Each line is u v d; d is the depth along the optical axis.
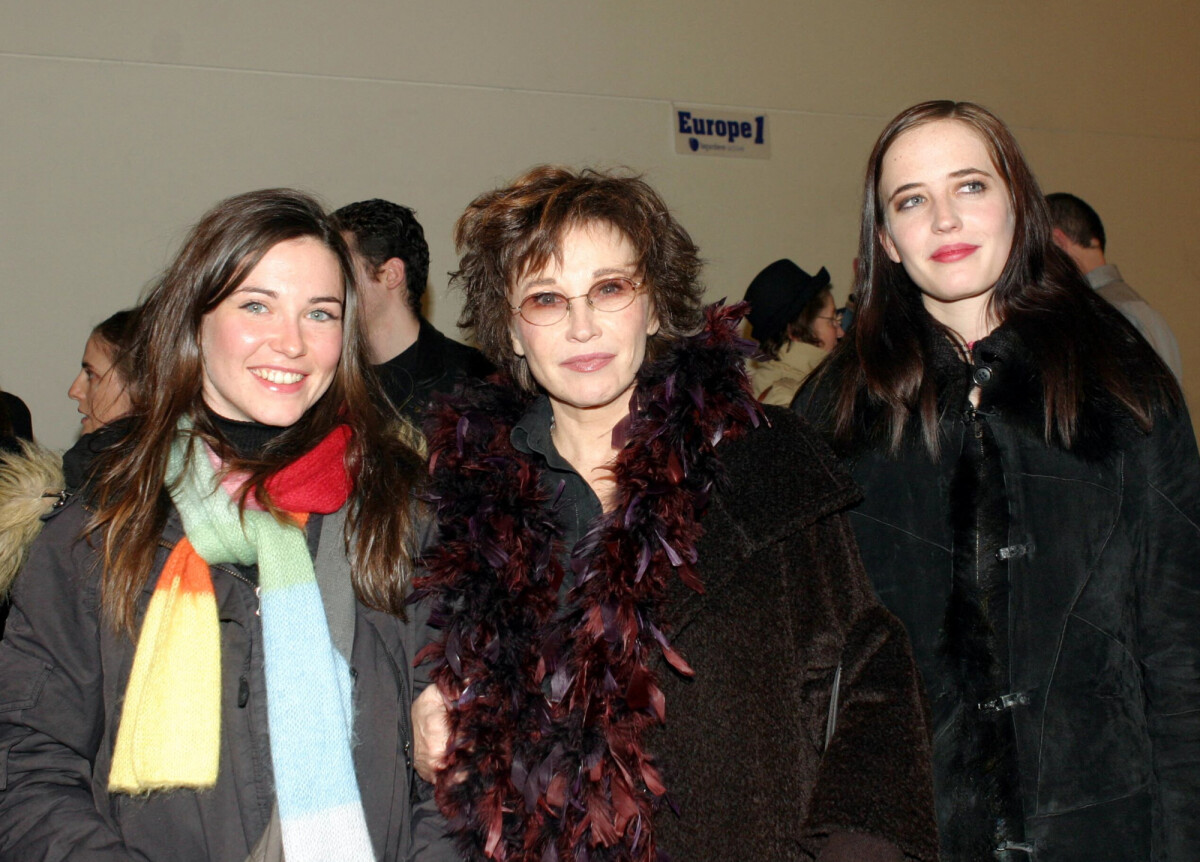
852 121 5.53
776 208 5.35
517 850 1.24
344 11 4.50
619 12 5.02
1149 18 6.27
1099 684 1.40
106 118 4.12
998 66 5.90
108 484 1.30
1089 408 1.42
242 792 1.25
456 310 4.67
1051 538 1.42
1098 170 6.15
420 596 1.35
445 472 1.41
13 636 1.27
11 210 3.99
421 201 4.62
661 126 5.11
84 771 1.26
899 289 1.60
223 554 1.31
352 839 1.22
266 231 1.33
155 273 4.16
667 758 1.28
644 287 1.36
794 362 3.23
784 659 1.26
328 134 4.47
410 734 1.35
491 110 4.76
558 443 1.46
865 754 1.18
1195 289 6.40
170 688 1.23
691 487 1.32
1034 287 1.53
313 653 1.27
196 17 4.27
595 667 1.25
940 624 1.45
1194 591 1.39
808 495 1.28
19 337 3.99
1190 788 1.36
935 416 1.49
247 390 1.33
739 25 5.29
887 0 5.62
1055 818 1.37
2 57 4.00
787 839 1.21
